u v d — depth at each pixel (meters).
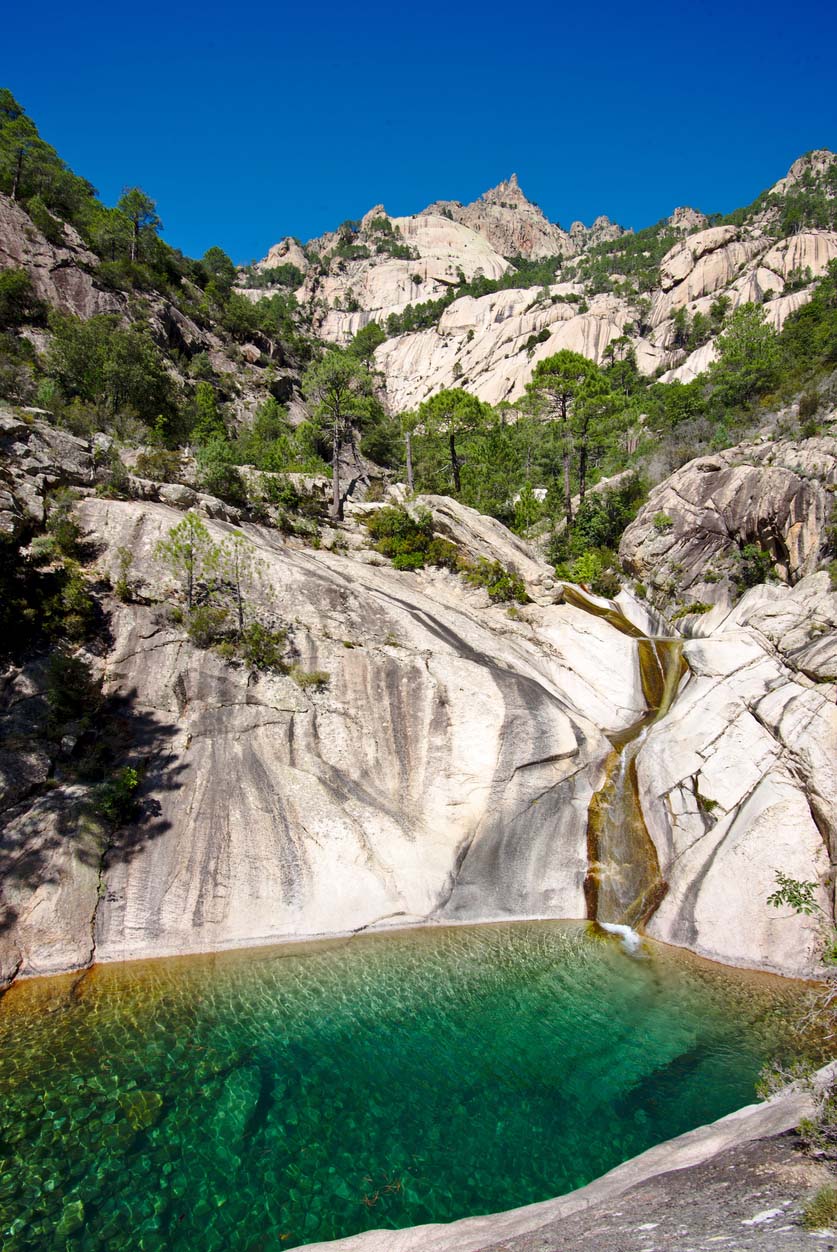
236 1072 13.49
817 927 17.45
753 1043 14.68
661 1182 9.63
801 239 128.88
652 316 140.50
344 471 55.31
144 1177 11.05
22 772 18.77
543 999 16.20
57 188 80.50
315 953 17.77
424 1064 13.91
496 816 21.50
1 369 35.97
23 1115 12.20
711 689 23.47
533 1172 11.32
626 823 21.75
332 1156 11.61
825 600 24.66
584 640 29.08
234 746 21.28
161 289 82.56
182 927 17.72
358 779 21.78
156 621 23.23
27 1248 9.80
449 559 32.53
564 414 57.88
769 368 65.69
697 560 40.09
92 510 25.59
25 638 21.45
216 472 31.98
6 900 16.75
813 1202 7.54
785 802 19.53
